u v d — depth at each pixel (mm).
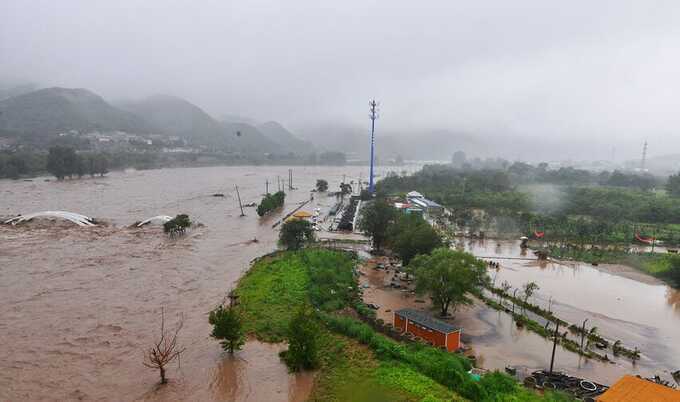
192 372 42562
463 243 114750
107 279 71250
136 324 53625
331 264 76000
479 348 49969
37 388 39156
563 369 46031
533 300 69188
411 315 53094
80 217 118500
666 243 117562
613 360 49188
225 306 58594
